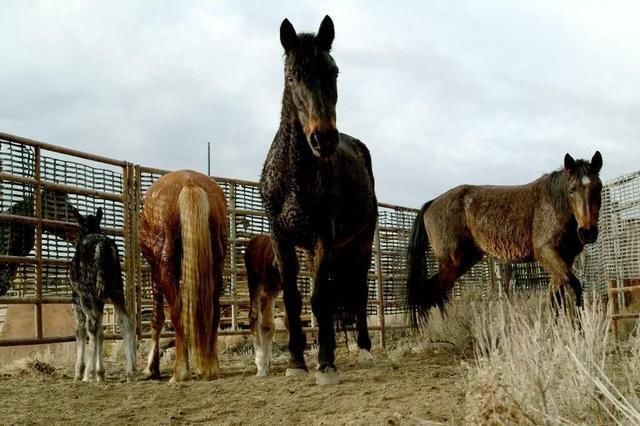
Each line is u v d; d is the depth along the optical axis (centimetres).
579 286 954
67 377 818
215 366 653
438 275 1160
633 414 305
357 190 711
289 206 637
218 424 478
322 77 563
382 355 1026
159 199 693
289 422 469
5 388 620
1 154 816
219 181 1067
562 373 374
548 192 998
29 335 1238
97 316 722
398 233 1347
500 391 327
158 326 786
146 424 486
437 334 1038
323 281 632
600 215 1040
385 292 1291
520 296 1176
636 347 438
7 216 793
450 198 1154
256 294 818
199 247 636
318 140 547
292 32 607
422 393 516
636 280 1095
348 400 515
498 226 1075
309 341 1249
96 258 712
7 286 840
